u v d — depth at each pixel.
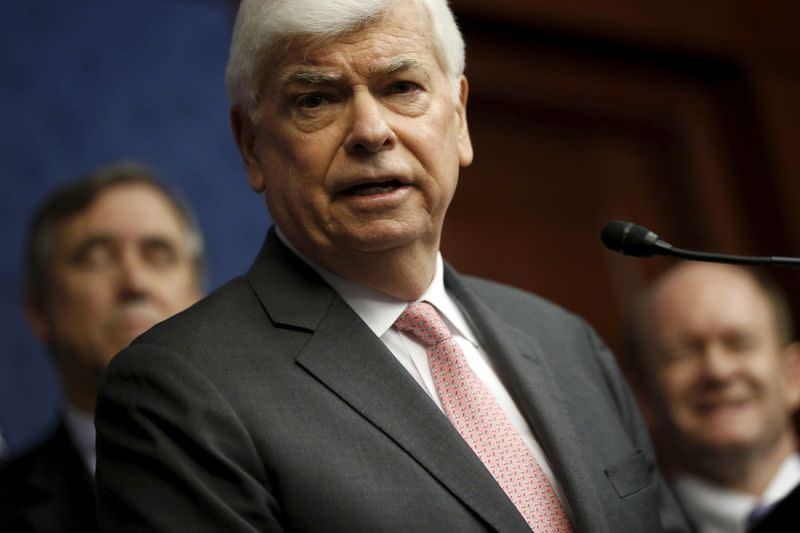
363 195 4.96
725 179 13.44
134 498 4.44
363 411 4.72
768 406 9.51
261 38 5.09
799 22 13.83
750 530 6.22
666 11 13.00
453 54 5.35
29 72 9.24
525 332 5.84
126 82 9.65
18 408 8.62
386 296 5.29
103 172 8.52
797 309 12.94
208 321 4.95
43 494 7.63
